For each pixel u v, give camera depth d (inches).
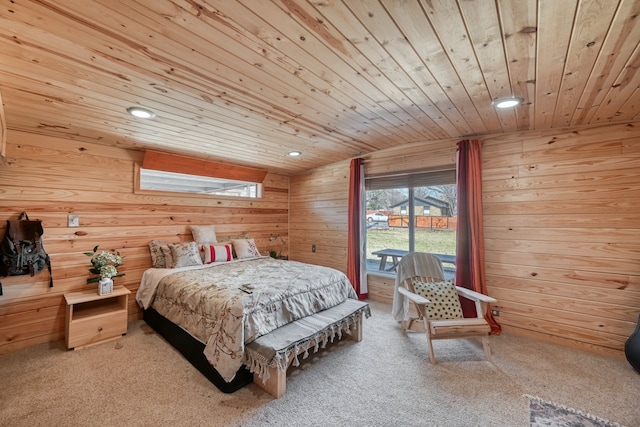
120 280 122.7
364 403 71.3
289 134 113.9
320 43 54.9
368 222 168.1
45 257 101.5
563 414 66.7
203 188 203.2
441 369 86.7
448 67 63.4
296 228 195.8
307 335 80.7
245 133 111.0
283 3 44.1
